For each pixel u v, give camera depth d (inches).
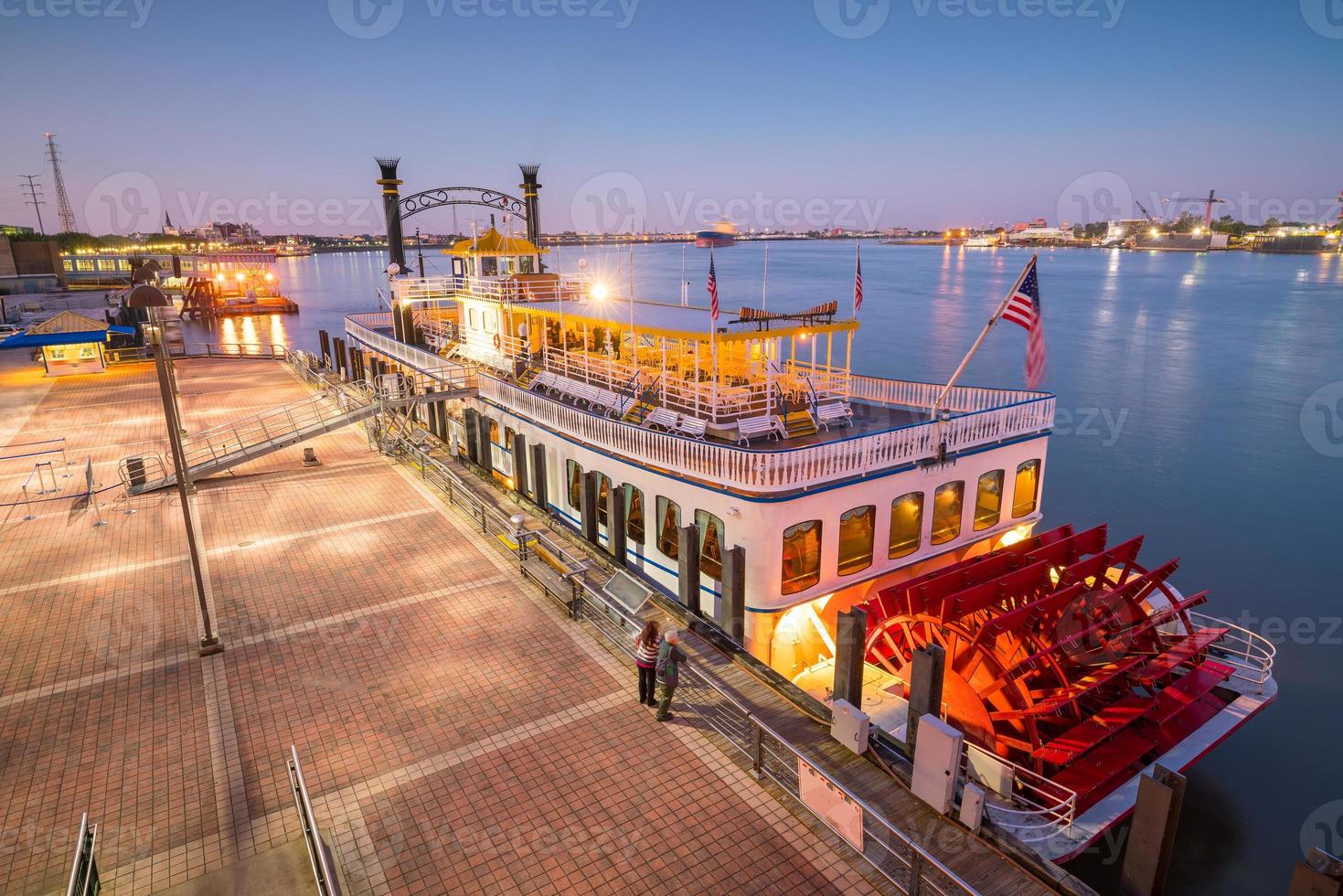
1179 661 624.1
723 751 420.2
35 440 1147.3
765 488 583.5
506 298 1080.8
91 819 369.1
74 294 4355.3
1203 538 1205.1
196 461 1006.4
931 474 685.3
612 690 478.6
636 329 809.5
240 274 4562.0
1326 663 860.0
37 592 624.4
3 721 448.5
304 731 438.3
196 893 324.8
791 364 804.0
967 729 583.2
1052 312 3841.0
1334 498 1357.0
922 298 4645.7
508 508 822.5
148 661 514.9
